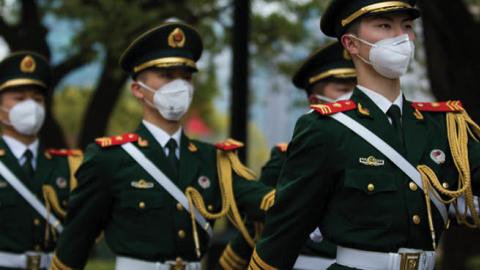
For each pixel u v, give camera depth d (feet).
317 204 16.94
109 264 62.85
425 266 16.60
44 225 28.43
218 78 69.36
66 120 90.53
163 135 22.93
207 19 63.00
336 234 16.81
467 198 16.63
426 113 17.33
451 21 38.17
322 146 16.75
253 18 60.80
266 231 17.44
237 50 37.19
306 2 61.31
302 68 26.25
